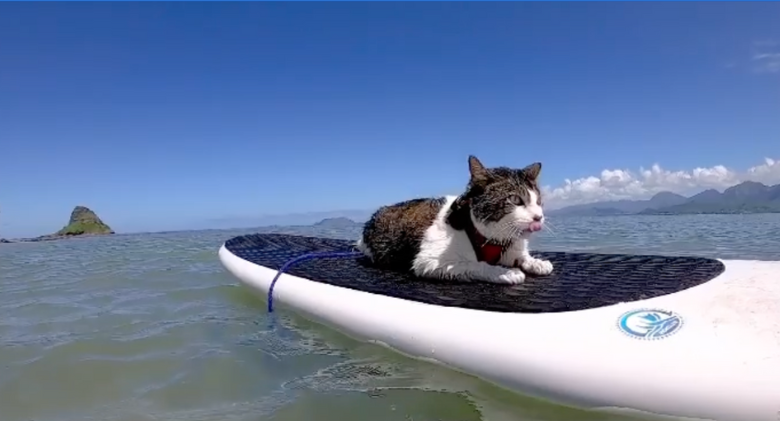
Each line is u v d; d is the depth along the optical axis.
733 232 2.95
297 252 1.43
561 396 0.51
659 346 0.49
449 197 0.99
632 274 0.83
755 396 0.41
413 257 0.95
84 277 1.82
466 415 0.53
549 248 2.22
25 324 1.05
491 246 0.86
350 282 0.91
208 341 0.86
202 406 0.58
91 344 0.86
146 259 2.45
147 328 0.96
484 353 0.59
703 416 0.43
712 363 0.45
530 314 0.62
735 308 0.53
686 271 0.79
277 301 1.02
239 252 1.47
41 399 0.63
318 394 0.60
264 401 0.59
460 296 0.75
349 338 0.79
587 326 0.56
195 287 1.46
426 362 0.66
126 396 0.62
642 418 0.47
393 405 0.57
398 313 0.73
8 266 2.46
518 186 0.84
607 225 4.36
